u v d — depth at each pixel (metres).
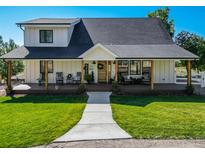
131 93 22.25
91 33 29.30
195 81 33.84
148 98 20.53
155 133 11.15
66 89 22.67
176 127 12.01
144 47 26.28
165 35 29.25
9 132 11.25
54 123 12.73
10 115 14.63
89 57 22.95
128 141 10.24
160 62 27.97
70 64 27.84
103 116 14.17
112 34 29.23
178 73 50.59
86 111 15.44
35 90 22.84
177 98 20.66
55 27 27.03
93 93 22.62
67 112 15.18
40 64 27.97
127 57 22.56
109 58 22.80
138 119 13.49
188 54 23.56
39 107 16.91
